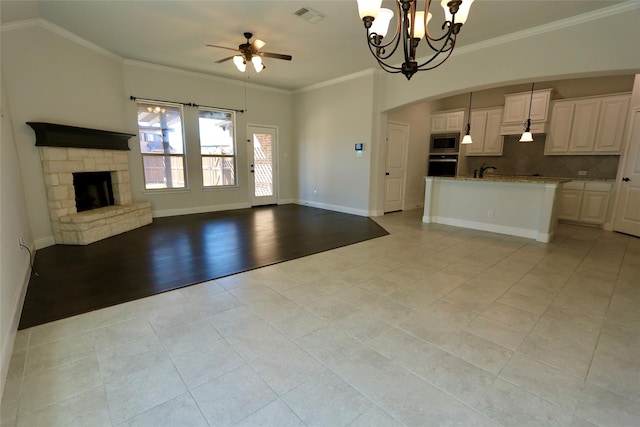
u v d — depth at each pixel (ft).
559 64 12.60
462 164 23.91
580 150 18.33
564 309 7.92
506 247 13.52
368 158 20.42
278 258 11.90
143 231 16.16
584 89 18.63
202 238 14.82
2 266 6.56
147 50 15.98
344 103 21.43
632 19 10.94
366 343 6.47
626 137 16.07
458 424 4.49
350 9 11.52
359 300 8.40
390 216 21.08
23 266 9.50
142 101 18.21
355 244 13.94
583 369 5.67
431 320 7.38
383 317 7.52
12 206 9.22
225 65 18.63
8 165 9.64
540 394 5.07
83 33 13.75
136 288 9.08
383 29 7.57
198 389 5.18
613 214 16.75
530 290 9.05
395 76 18.85
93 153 14.97
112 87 16.40
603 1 10.78
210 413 4.68
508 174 22.36
